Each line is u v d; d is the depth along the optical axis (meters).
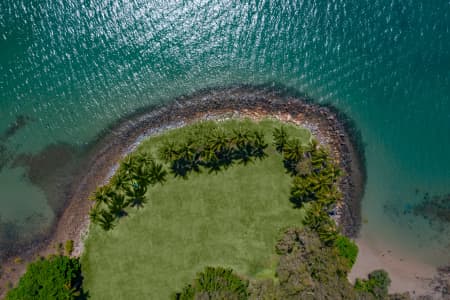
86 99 45.97
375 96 45.69
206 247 41.91
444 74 46.22
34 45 46.88
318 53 46.66
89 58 46.78
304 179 41.31
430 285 42.31
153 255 41.91
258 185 42.56
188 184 42.59
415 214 43.78
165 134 44.41
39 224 43.78
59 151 45.03
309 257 37.78
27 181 44.53
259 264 41.44
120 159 44.25
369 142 44.84
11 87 46.06
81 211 43.50
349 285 37.62
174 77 46.25
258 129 44.00
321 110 45.09
